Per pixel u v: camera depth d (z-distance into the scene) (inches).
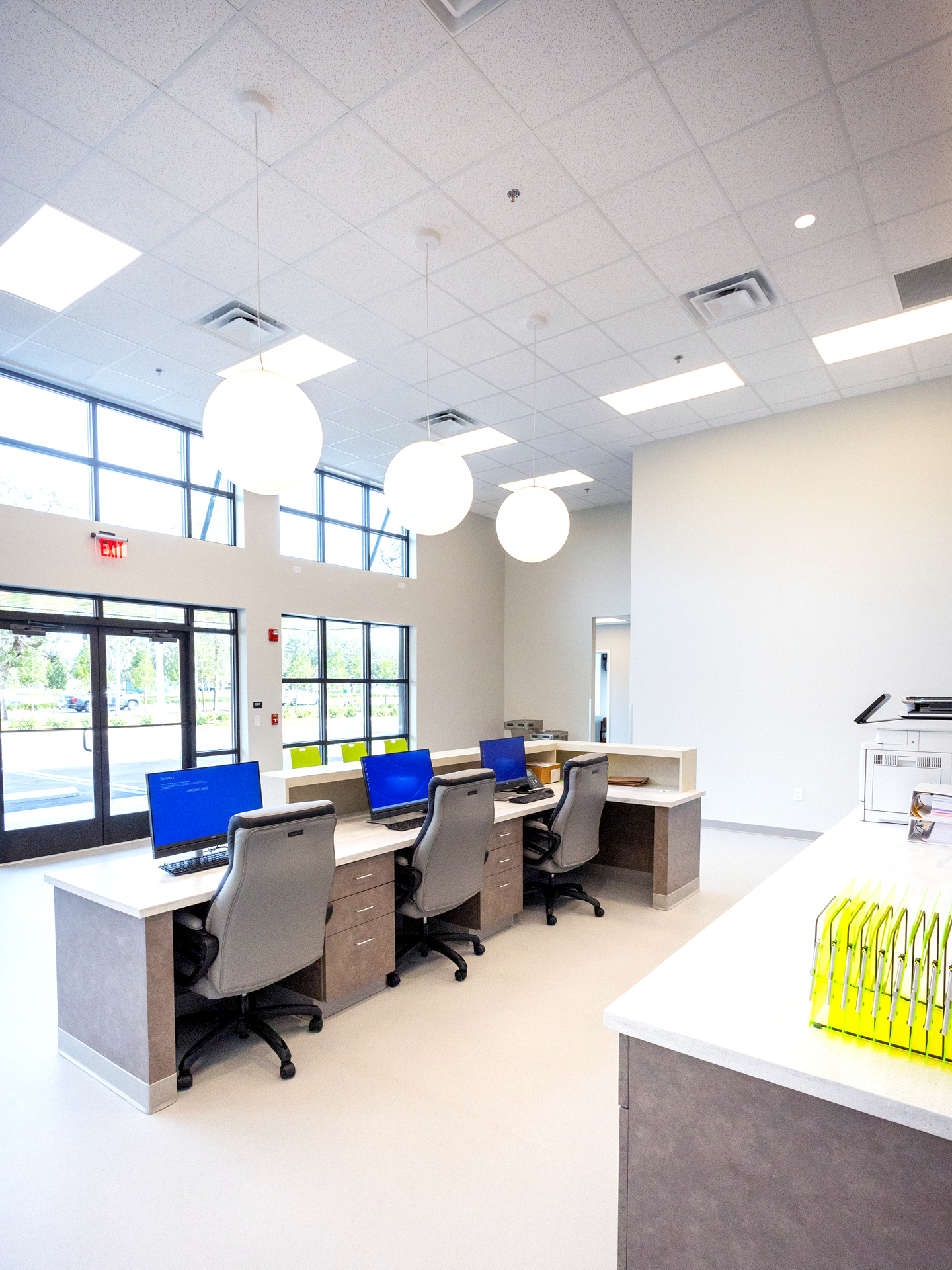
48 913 159.8
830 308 164.2
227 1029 100.6
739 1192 43.1
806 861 83.7
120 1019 90.0
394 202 126.8
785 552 233.3
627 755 191.8
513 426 248.2
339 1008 112.3
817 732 226.4
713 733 245.8
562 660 375.9
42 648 211.5
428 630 347.6
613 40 92.8
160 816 105.4
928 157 114.8
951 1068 40.4
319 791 139.2
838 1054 41.8
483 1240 65.4
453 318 169.9
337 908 110.9
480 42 93.2
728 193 124.2
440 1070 95.0
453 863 124.6
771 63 96.3
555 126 108.3
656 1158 46.3
